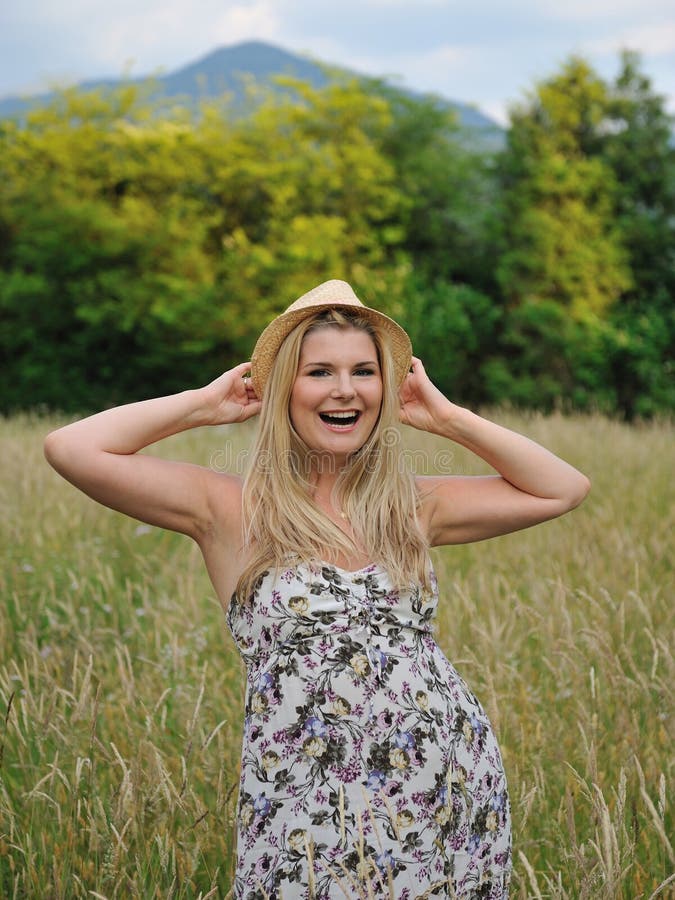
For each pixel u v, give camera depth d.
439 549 5.55
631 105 18.61
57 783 2.85
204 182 17.47
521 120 18.56
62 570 4.95
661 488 6.86
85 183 17.23
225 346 16.92
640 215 18.16
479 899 2.11
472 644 3.71
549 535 5.52
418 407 2.43
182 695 3.27
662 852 2.63
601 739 3.11
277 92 17.98
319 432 2.25
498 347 16.55
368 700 2.05
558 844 2.80
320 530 2.18
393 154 18.78
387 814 1.99
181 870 2.51
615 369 15.98
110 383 17.31
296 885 1.96
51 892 2.43
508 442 2.34
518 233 17.33
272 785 2.02
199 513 2.23
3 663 3.82
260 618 2.12
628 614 4.07
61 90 17.53
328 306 2.24
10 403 16.86
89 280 16.39
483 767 2.15
